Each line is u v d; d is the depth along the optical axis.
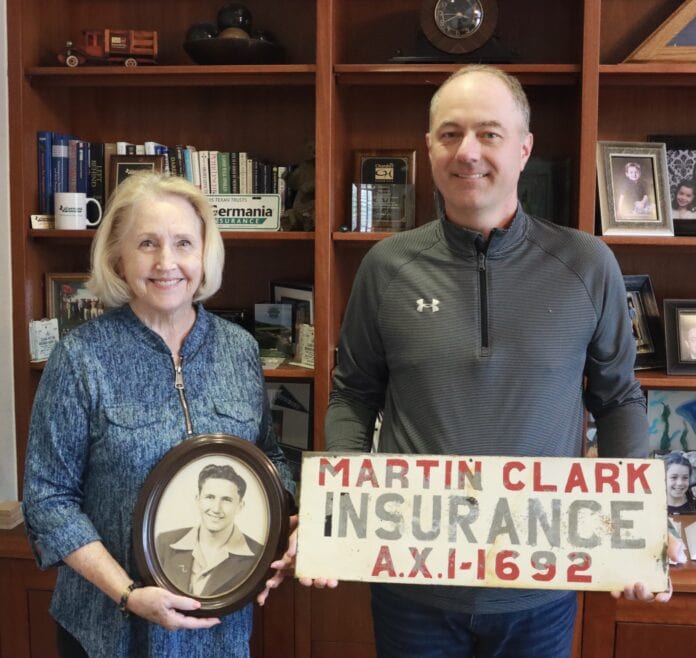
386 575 1.23
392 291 1.37
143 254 1.26
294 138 2.37
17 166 2.11
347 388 1.51
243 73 2.06
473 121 1.27
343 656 2.06
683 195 2.16
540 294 1.30
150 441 1.25
